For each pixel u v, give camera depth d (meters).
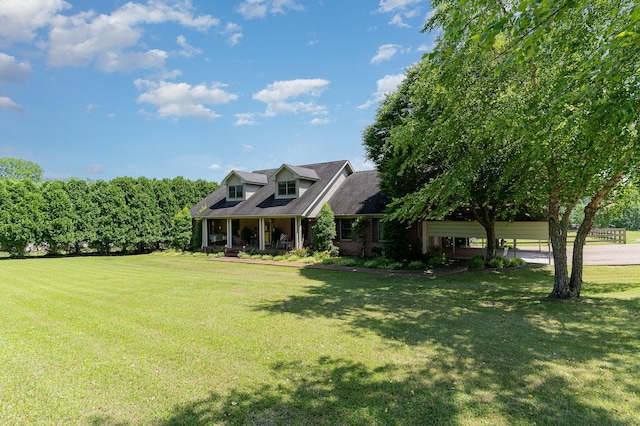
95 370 4.86
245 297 9.80
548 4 3.57
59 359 5.27
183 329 6.73
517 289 10.61
